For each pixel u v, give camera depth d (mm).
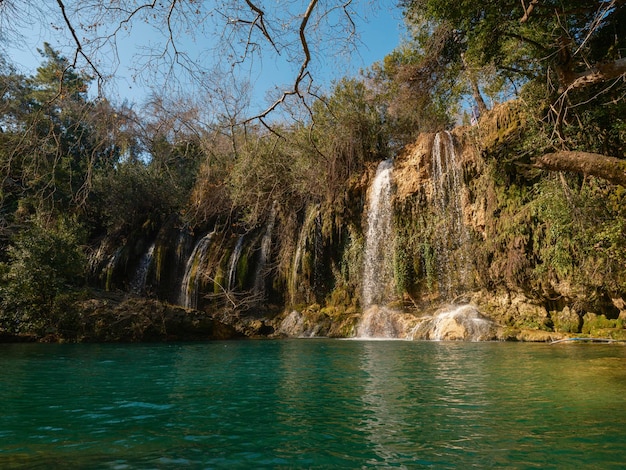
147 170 27859
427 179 19078
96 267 26609
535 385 5133
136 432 3305
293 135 21641
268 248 23578
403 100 17641
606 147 11953
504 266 14953
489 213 15828
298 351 10281
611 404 4090
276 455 2768
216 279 23266
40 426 3502
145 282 25250
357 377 6012
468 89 18422
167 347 11711
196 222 25859
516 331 13180
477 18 11781
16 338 13797
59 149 8227
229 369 7027
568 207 11812
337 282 20891
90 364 7801
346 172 21781
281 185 22812
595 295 12617
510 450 2807
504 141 14797
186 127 10867
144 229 27703
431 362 7652
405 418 3660
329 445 2965
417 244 18578
